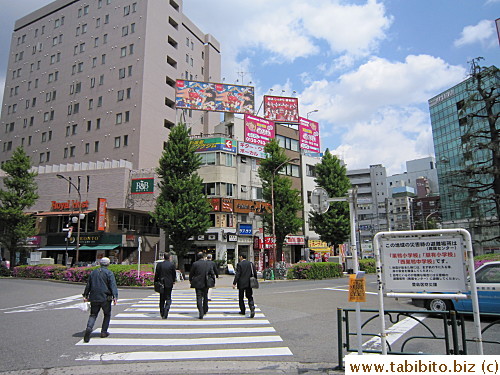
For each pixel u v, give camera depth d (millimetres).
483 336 6711
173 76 44531
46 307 10867
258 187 34938
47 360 5340
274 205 27516
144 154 38375
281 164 28203
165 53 43531
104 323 6699
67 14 46688
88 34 44406
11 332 7234
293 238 36844
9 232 27875
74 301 12227
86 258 34312
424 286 4133
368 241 59031
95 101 41656
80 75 43531
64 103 43688
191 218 24391
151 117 39969
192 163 25953
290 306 10594
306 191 40156
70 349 5902
